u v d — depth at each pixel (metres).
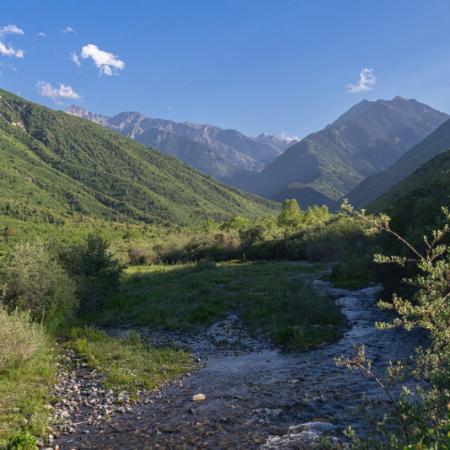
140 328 19.56
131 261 58.75
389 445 4.71
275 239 56.56
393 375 5.03
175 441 8.46
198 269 42.03
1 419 9.62
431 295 5.01
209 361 14.59
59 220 175.75
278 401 10.10
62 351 15.62
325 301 20.33
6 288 18.33
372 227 5.22
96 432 9.21
